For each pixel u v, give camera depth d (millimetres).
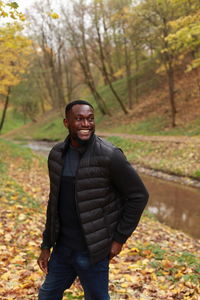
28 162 18406
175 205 11453
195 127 23328
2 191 8867
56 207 2473
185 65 34312
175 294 4168
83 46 35188
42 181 13422
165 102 31234
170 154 18266
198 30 11750
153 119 29141
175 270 4898
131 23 23641
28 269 4570
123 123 32594
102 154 2344
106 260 2475
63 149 2447
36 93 49875
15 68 18000
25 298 3713
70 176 2410
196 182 14016
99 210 2383
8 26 8922
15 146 23781
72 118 2367
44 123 48719
